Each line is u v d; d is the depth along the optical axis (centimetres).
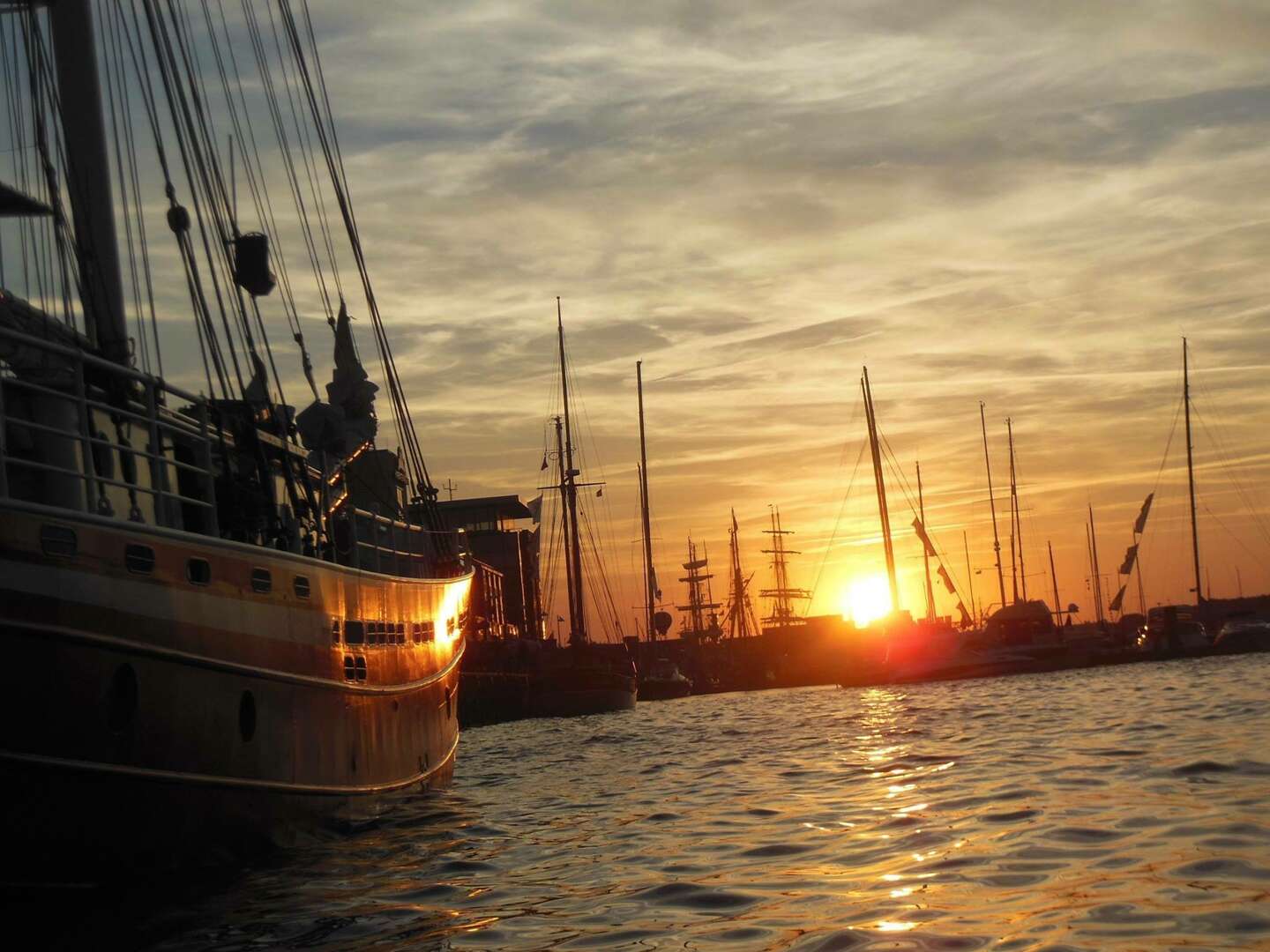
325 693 1708
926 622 8788
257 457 1703
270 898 1277
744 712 5950
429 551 2600
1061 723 3078
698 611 17238
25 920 1209
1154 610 8831
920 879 1177
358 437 2723
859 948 923
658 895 1203
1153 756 2053
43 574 1197
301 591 1642
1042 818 1483
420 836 1755
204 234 2017
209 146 2056
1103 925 941
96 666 1246
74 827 1238
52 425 1361
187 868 1387
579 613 9688
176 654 1345
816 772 2353
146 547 1321
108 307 1623
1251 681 4450
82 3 1678
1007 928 952
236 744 1458
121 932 1135
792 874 1260
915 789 1908
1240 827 1320
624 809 1978
